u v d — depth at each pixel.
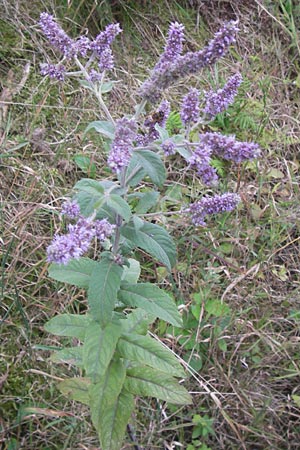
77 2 1.16
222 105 0.58
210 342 0.86
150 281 0.93
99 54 0.62
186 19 1.28
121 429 0.67
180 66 0.54
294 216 1.04
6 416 0.75
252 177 1.11
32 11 1.13
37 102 1.05
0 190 0.93
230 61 1.27
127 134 0.53
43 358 0.81
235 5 1.34
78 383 0.72
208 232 0.98
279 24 1.34
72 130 1.04
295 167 1.14
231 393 0.83
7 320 0.82
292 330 0.92
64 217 0.91
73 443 0.75
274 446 0.80
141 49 1.20
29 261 0.88
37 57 1.09
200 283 0.92
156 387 0.69
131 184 0.60
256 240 1.02
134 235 0.58
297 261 1.02
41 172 0.97
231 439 0.81
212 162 1.07
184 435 0.81
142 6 1.24
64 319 0.67
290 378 0.87
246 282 0.95
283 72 1.28
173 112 1.10
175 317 0.60
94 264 0.65
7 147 0.98
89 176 1.00
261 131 1.13
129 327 0.70
